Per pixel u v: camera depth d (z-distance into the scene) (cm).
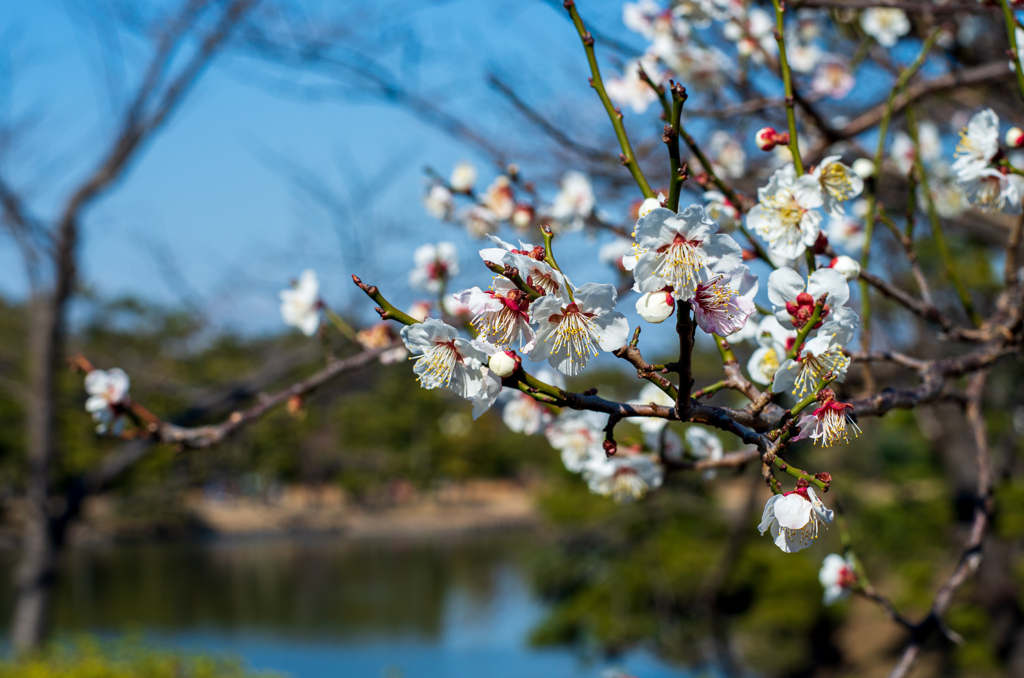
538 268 124
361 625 1675
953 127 400
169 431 270
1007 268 216
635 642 1105
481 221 329
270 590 2048
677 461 228
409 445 3894
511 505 4175
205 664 809
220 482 3562
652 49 336
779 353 190
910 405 173
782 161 367
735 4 326
